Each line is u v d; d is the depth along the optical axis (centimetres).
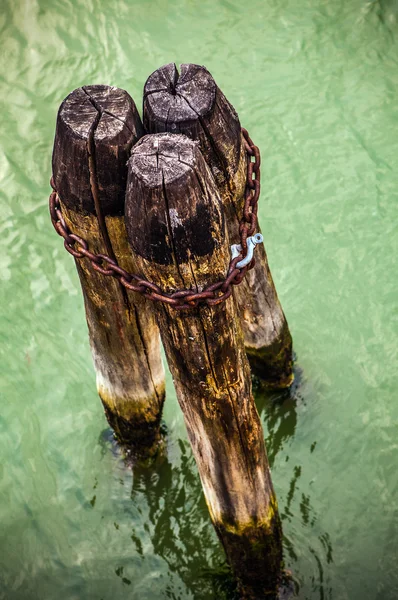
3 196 709
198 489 548
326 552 511
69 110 330
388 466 546
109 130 323
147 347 466
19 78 798
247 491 425
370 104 756
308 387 591
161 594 502
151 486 548
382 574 498
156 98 342
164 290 331
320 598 493
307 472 551
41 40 823
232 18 838
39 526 523
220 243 323
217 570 509
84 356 612
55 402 584
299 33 817
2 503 530
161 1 848
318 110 755
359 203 689
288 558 509
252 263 343
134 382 487
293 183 705
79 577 505
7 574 503
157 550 521
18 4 840
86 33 829
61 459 556
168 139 314
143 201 305
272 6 845
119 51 815
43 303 641
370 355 604
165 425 574
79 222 350
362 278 646
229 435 398
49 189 719
